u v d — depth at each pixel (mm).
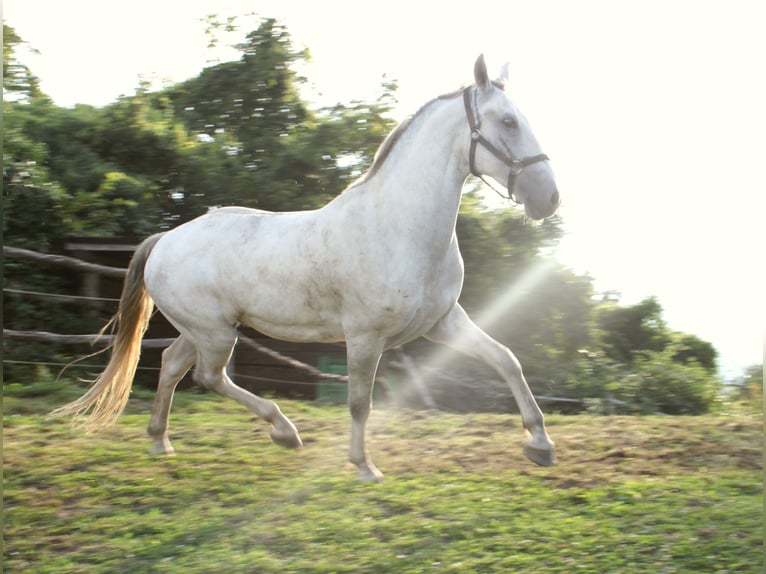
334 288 4242
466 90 4109
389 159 4219
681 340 13070
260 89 11422
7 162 8984
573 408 8703
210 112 11578
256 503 4059
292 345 9312
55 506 4059
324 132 10477
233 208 4859
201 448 5207
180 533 3668
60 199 9188
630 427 5668
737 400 9867
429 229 4082
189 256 4684
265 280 4438
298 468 4684
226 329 4691
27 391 7000
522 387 4359
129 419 6078
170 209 10648
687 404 9219
